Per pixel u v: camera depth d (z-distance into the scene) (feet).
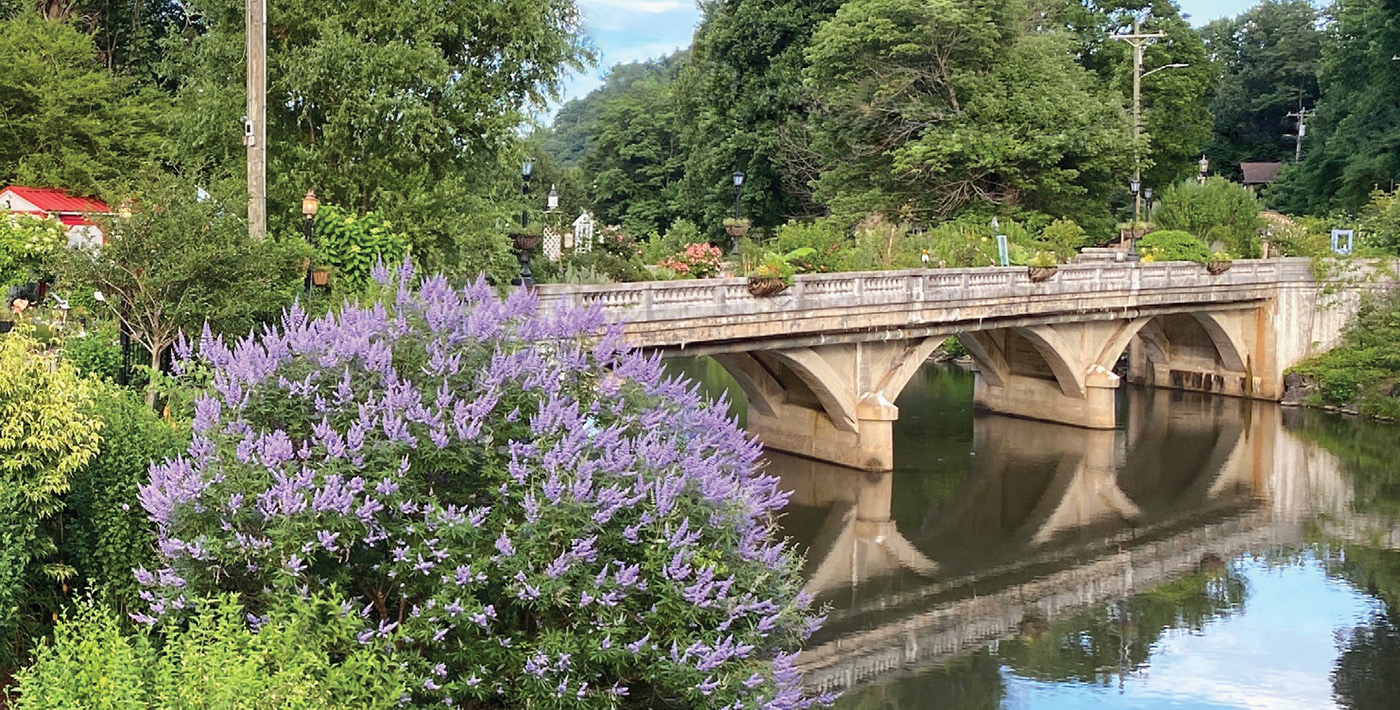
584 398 39.55
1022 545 96.63
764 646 39.40
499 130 81.51
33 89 113.09
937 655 73.56
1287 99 304.71
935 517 102.58
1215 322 153.89
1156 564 92.58
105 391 45.70
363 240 72.49
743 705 36.14
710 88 209.15
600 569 36.22
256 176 67.15
